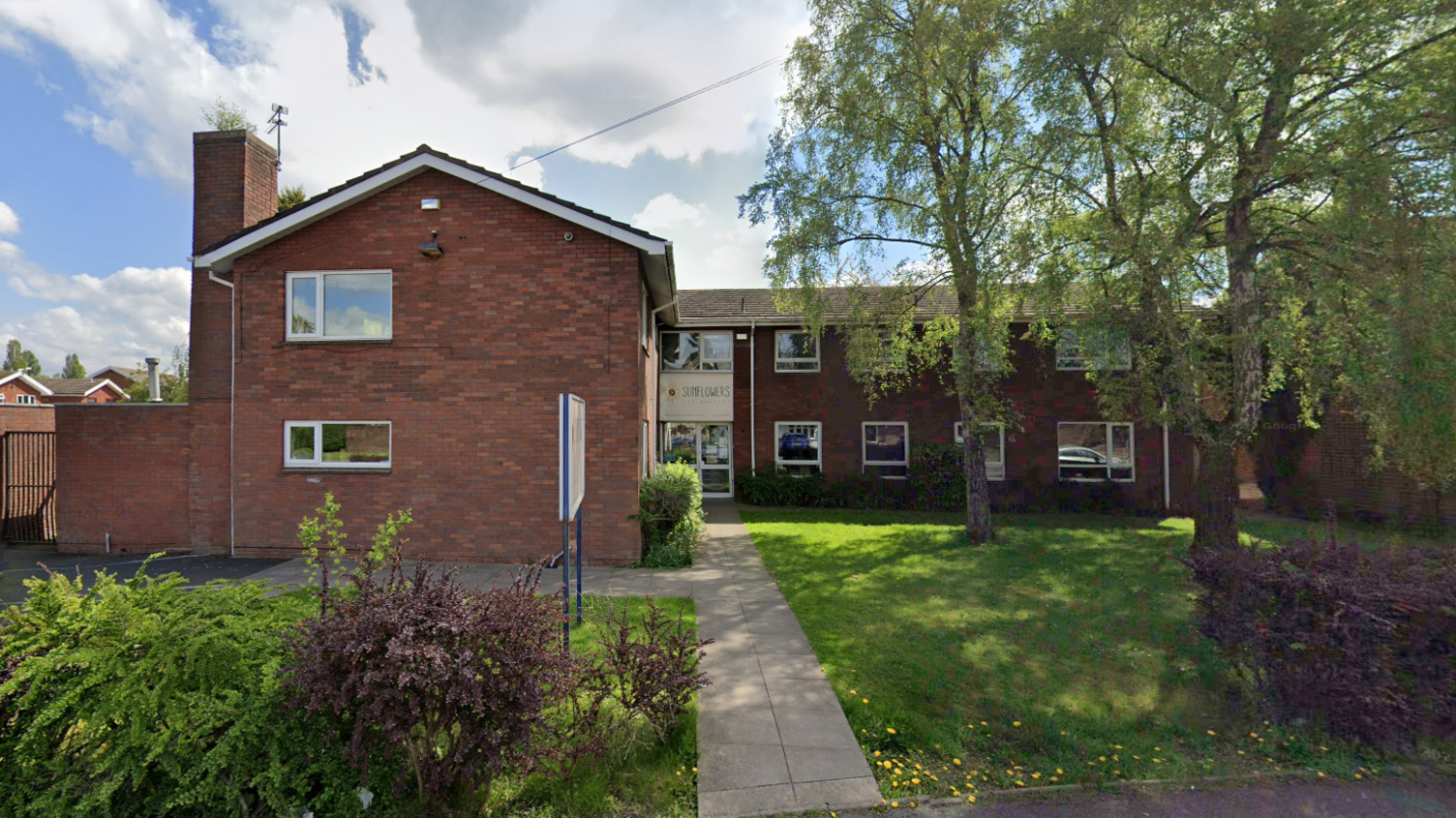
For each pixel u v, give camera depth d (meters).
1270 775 3.38
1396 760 3.48
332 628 2.83
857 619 6.37
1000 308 10.78
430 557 8.96
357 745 2.74
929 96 10.66
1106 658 5.18
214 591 3.71
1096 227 9.16
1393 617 3.53
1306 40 7.04
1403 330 6.19
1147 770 3.45
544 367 9.03
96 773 2.67
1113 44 8.77
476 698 2.72
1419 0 6.37
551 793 3.18
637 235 8.88
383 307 9.25
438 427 9.02
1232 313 8.77
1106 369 10.59
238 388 9.17
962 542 10.91
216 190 10.34
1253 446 15.19
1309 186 7.72
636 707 3.66
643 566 8.89
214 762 2.74
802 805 3.19
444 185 9.15
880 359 12.51
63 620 3.08
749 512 15.04
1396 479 12.12
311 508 9.06
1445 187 5.98
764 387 16.77
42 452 10.48
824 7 10.70
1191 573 4.90
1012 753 3.67
